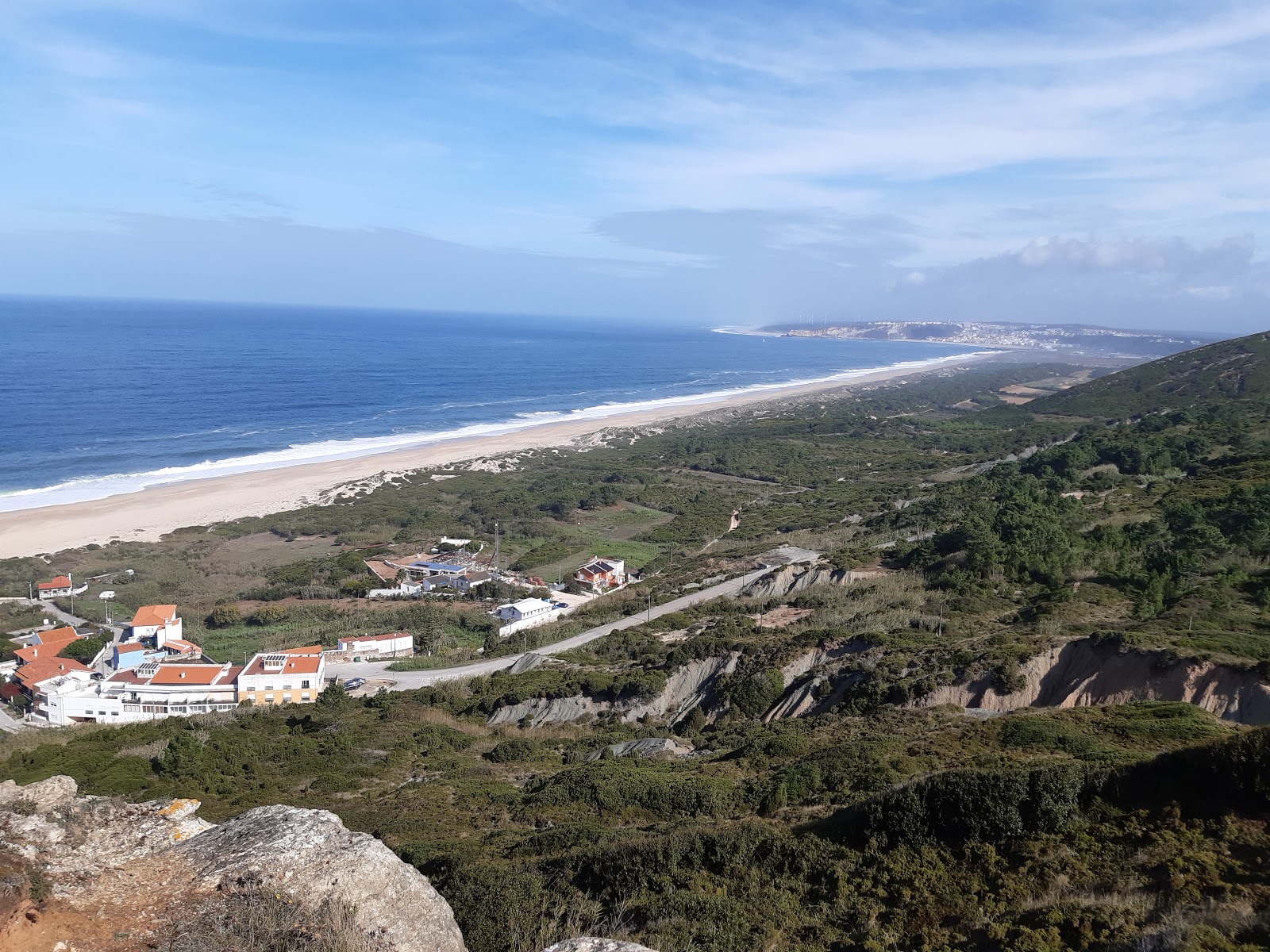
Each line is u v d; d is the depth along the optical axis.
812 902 16.31
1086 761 19.22
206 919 9.84
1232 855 13.80
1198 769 15.73
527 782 31.19
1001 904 14.45
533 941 15.41
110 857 11.30
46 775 34.50
